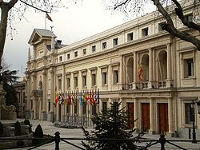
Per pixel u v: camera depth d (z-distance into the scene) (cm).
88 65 5456
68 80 6291
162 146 984
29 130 3089
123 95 4300
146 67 4084
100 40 5034
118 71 4569
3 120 3703
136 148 1019
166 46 3612
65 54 6381
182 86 3425
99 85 5072
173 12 2603
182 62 3434
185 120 3366
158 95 3669
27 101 8450
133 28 4147
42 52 7575
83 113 5544
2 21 1362
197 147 2391
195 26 1389
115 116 1026
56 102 6359
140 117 3988
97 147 1011
